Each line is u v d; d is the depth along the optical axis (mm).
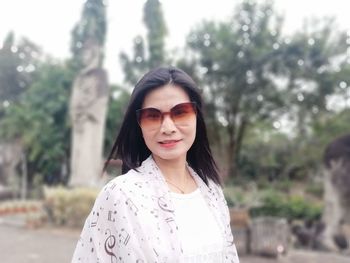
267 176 20625
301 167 20062
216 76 18438
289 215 12469
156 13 17250
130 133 1508
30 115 17641
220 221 1485
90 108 12453
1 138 19016
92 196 10148
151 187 1313
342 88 17734
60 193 10547
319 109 18188
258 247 7414
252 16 17875
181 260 1234
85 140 12383
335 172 8664
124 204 1229
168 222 1253
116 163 1584
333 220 8531
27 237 8992
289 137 21203
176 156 1406
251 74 17875
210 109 19453
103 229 1245
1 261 6738
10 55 24672
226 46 17656
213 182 1651
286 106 18328
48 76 18203
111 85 18969
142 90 1394
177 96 1392
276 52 17234
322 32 17422
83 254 1260
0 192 17406
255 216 12047
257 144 21891
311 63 17359
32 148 17812
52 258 6984
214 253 1367
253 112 18812
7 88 24547
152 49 17516
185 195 1436
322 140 19000
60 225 10445
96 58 12820
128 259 1167
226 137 21344
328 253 8117
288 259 7289
